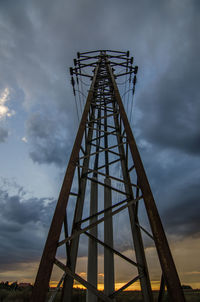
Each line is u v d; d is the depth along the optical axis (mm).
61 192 4105
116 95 7113
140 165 4652
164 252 3271
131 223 5410
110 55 11188
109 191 7277
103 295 3354
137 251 4898
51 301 3791
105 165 7523
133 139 5297
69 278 4211
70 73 10219
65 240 3578
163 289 3672
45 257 3234
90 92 7340
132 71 10055
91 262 5566
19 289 16500
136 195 5152
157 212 3785
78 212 5484
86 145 7367
